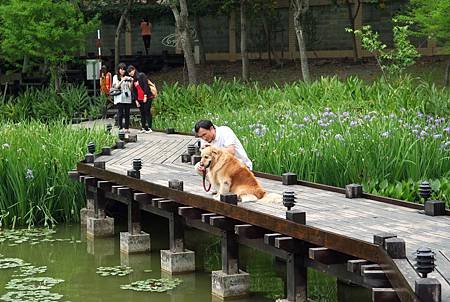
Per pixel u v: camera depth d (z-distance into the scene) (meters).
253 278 10.37
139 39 39.09
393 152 13.36
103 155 15.68
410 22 23.53
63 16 27.77
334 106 19.31
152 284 10.23
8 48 28.11
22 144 15.22
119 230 13.89
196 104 24.06
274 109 19.50
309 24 35.00
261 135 14.99
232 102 23.17
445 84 27.31
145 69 36.50
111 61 35.88
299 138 14.15
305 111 18.27
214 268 11.03
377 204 9.74
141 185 11.39
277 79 33.09
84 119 25.88
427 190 9.24
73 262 11.60
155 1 38.12
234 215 8.99
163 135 19.92
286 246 8.05
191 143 17.73
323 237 7.51
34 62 31.42
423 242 7.52
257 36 36.12
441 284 6.06
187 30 28.66
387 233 7.15
